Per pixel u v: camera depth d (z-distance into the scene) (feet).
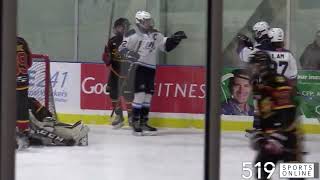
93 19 85.56
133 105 71.20
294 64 57.00
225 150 46.44
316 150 48.62
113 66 73.92
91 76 75.56
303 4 76.18
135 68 72.33
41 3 81.35
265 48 58.59
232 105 56.34
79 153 55.01
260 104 38.96
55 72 76.79
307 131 64.39
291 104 38.47
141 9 81.97
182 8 78.59
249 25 72.43
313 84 70.33
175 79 71.36
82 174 46.14
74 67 76.43
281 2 75.15
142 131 67.31
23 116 52.37
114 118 72.43
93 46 82.43
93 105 75.05
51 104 66.69
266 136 38.70
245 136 52.29
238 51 62.64
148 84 71.56
